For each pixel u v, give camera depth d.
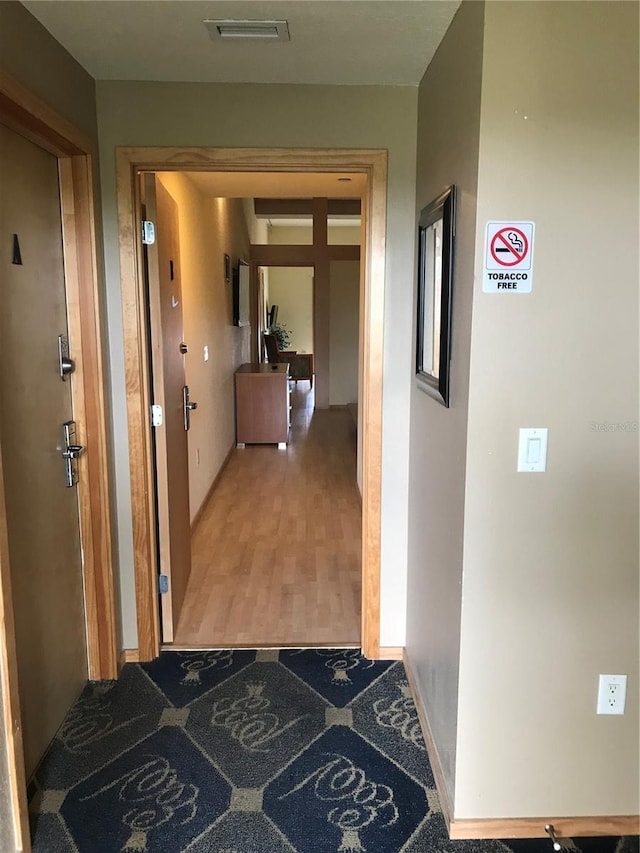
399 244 2.41
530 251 1.55
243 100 2.32
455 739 1.80
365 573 2.65
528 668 1.76
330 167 2.38
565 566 1.71
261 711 2.35
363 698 2.43
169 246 2.88
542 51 1.47
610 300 1.58
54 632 2.20
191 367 4.27
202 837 1.78
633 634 1.75
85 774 2.02
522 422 1.63
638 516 1.69
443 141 1.90
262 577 3.54
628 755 1.81
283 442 7.02
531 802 1.83
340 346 9.66
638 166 1.52
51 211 2.15
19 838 1.67
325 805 1.90
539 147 1.51
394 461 2.56
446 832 1.82
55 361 2.19
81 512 2.41
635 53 1.48
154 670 2.62
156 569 2.73
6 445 1.83
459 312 1.71
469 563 1.70
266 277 13.41
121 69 2.20
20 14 1.72
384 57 2.06
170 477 2.79
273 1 1.69
